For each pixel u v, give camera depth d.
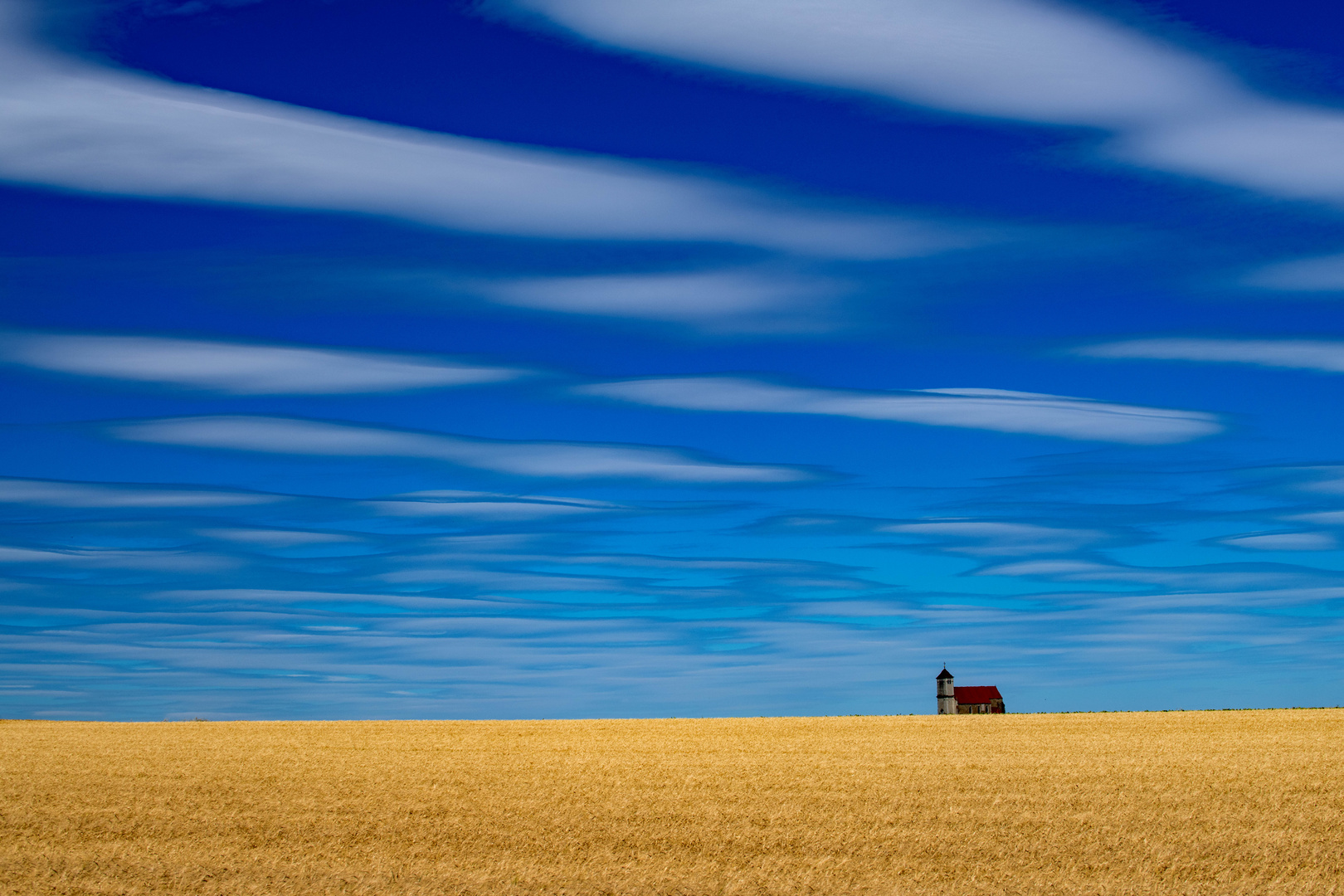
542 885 20.22
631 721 72.38
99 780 36.84
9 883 20.17
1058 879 20.50
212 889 19.75
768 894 19.53
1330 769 37.84
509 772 39.50
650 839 24.89
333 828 26.58
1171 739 52.78
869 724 67.69
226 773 39.00
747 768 40.28
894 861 22.12
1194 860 21.97
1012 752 46.66
